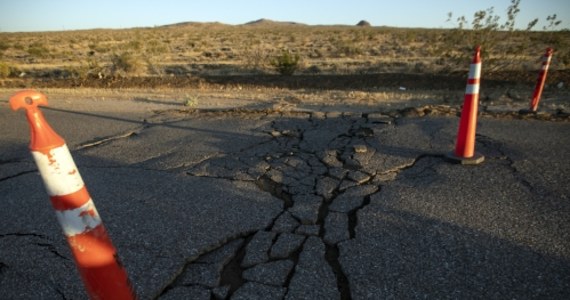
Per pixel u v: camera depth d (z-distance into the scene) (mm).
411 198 3422
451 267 2432
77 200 1411
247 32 61625
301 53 23891
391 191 3580
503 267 2416
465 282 2291
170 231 2936
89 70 16469
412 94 9906
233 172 4195
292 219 3086
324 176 4004
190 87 12781
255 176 4062
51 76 16984
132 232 2932
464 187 3625
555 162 4180
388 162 4359
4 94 11812
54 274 2447
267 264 2494
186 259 2564
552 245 2635
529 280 2293
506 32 12711
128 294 1665
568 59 13500
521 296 2172
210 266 2498
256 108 7785
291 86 12289
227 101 9172
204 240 2797
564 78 10859
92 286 1551
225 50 28719
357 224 2980
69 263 2568
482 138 5105
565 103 7723
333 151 4812
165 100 9570
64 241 2857
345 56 21828
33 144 1315
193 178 4055
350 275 2367
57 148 1341
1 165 4672
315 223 3023
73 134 6098
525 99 8578
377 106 7984
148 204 3436
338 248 2658
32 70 18469
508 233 2801
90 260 1490
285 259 2549
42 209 3426
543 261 2465
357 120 6457
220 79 13570
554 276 2320
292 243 2734
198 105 8531
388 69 14648
